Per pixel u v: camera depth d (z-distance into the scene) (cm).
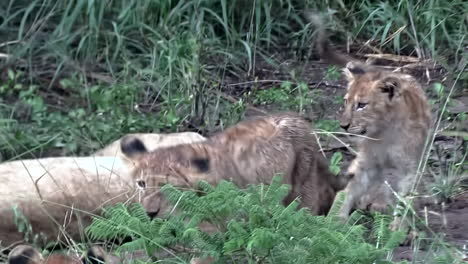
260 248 888
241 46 1861
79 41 1791
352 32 1944
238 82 1773
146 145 1224
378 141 1252
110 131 1440
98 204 1107
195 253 923
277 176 977
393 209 1145
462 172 1355
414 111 1252
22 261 918
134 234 944
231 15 1872
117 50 1730
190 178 1077
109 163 1153
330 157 1420
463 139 1422
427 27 1908
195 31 1780
